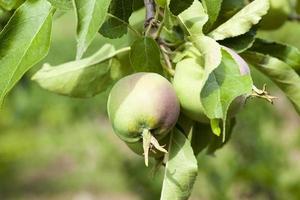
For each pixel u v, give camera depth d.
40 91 2.43
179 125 0.54
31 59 0.49
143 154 0.54
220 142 0.60
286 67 0.58
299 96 0.59
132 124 0.52
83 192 2.86
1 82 0.49
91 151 2.02
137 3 0.57
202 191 1.54
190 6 0.53
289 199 1.31
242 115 1.48
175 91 0.53
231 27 0.55
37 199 2.86
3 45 0.50
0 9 0.53
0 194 2.88
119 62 0.60
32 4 0.50
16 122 2.49
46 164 2.96
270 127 1.54
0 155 2.58
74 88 0.60
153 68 0.53
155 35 0.54
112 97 0.53
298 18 0.74
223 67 0.49
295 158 1.63
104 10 0.46
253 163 1.44
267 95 0.52
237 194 1.44
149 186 1.52
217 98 0.49
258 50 0.59
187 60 0.53
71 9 0.48
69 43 2.84
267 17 0.72
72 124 2.34
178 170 0.52
